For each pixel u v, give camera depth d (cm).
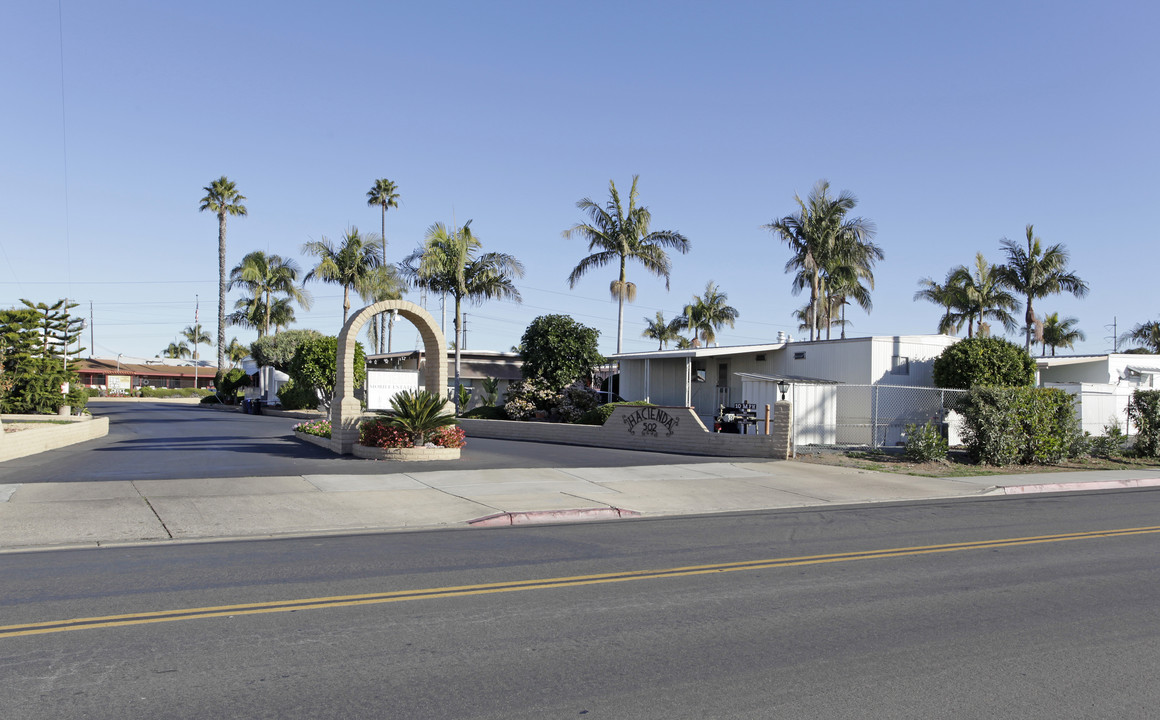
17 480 1346
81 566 799
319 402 4281
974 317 4472
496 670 500
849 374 2705
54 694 453
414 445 1773
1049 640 574
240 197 5656
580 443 2336
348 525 1069
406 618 614
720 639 570
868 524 1125
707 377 3278
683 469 1684
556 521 1144
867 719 429
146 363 9400
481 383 4044
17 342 3141
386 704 444
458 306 3534
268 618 611
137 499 1171
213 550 894
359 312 1922
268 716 426
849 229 3897
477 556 864
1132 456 2248
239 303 6200
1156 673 506
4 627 580
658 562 837
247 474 1459
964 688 477
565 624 603
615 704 447
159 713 428
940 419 2286
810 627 601
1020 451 1977
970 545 956
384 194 5641
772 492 1445
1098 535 1041
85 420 2716
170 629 580
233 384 5544
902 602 678
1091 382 3073
